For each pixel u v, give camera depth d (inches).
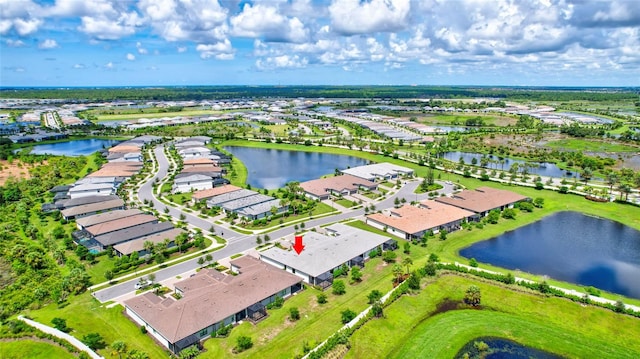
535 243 4653.1
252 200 5777.6
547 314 3208.7
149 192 6628.9
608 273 3954.2
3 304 3275.1
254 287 3356.3
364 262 4109.3
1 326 3016.7
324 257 3946.9
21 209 5516.7
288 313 3184.1
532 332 3009.4
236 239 4660.4
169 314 2945.4
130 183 7165.4
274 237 4702.3
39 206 5841.5
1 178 7337.6
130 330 2962.6
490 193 6131.9
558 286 3624.5
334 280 3595.0
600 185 7007.9
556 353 2795.3
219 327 2945.4
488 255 4315.9
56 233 4648.1
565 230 5059.1
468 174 7608.3
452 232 4958.2
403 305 3307.1
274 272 3617.1
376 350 2795.3
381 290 3545.8
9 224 4997.5
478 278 3720.5
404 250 4338.1
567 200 6151.6
